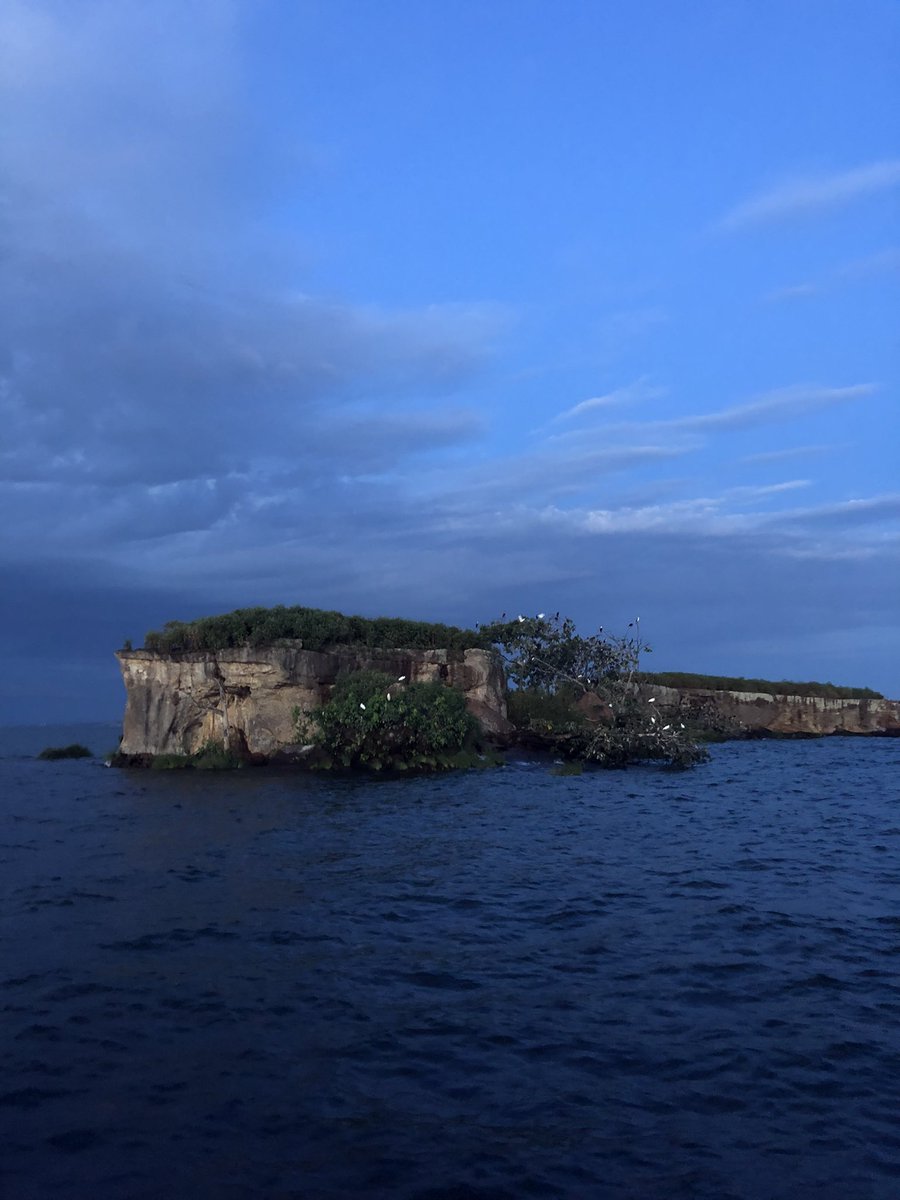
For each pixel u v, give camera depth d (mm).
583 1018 10273
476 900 15172
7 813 24828
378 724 32969
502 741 37594
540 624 43094
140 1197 6930
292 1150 7594
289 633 35406
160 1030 9953
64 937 13180
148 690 36250
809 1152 7574
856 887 16047
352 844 19828
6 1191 6984
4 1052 9398
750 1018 10266
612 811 24531
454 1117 8141
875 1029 9953
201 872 17219
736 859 18375
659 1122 8055
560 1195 7000
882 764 37906
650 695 51469
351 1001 10766
